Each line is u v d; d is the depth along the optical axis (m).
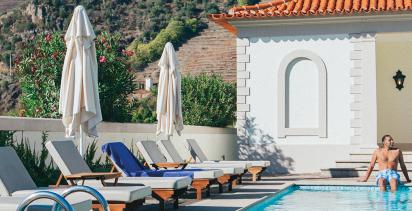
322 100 21.58
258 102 22.08
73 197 8.23
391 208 12.17
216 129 26.20
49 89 20.88
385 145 15.96
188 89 33.03
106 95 20.38
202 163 16.94
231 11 22.70
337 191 15.86
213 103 33.12
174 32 58.41
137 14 75.00
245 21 21.97
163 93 18.34
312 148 21.64
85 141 15.88
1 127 12.28
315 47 21.72
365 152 20.95
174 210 10.89
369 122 21.28
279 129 21.91
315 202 13.29
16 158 9.29
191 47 56.91
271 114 22.00
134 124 18.78
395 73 25.16
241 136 22.16
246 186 15.94
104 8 76.44
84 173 9.91
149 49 57.69
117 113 20.86
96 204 8.94
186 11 71.69
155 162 14.73
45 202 7.79
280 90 21.88
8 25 76.44
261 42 22.11
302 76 21.84
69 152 10.60
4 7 91.31
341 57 21.55
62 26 75.12
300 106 21.86
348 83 21.47
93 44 13.16
